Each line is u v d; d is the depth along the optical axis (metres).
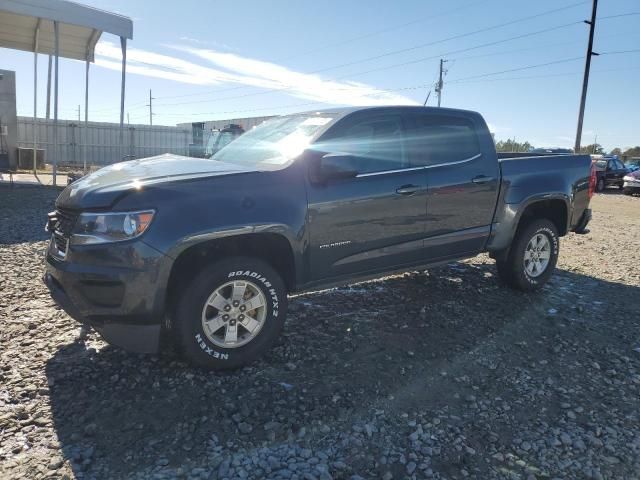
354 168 4.11
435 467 2.79
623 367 4.07
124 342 3.43
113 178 3.70
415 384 3.67
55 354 3.92
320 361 3.97
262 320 3.84
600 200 20.81
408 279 6.29
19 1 12.04
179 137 31.83
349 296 5.56
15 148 19.45
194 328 3.56
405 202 4.54
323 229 4.05
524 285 5.80
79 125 28.16
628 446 3.03
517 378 3.82
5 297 5.10
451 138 5.02
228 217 3.56
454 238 5.00
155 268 3.34
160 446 2.87
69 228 3.55
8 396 3.29
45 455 2.75
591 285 6.38
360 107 4.52
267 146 4.45
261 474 2.66
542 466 2.82
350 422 3.17
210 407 3.27
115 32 13.48
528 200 5.52
